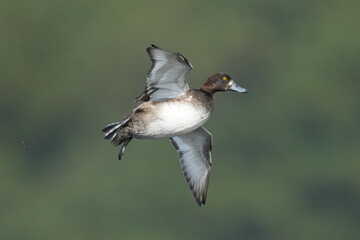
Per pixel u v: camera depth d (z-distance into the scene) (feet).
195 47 79.87
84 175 66.44
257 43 80.69
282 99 77.00
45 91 73.82
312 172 71.72
